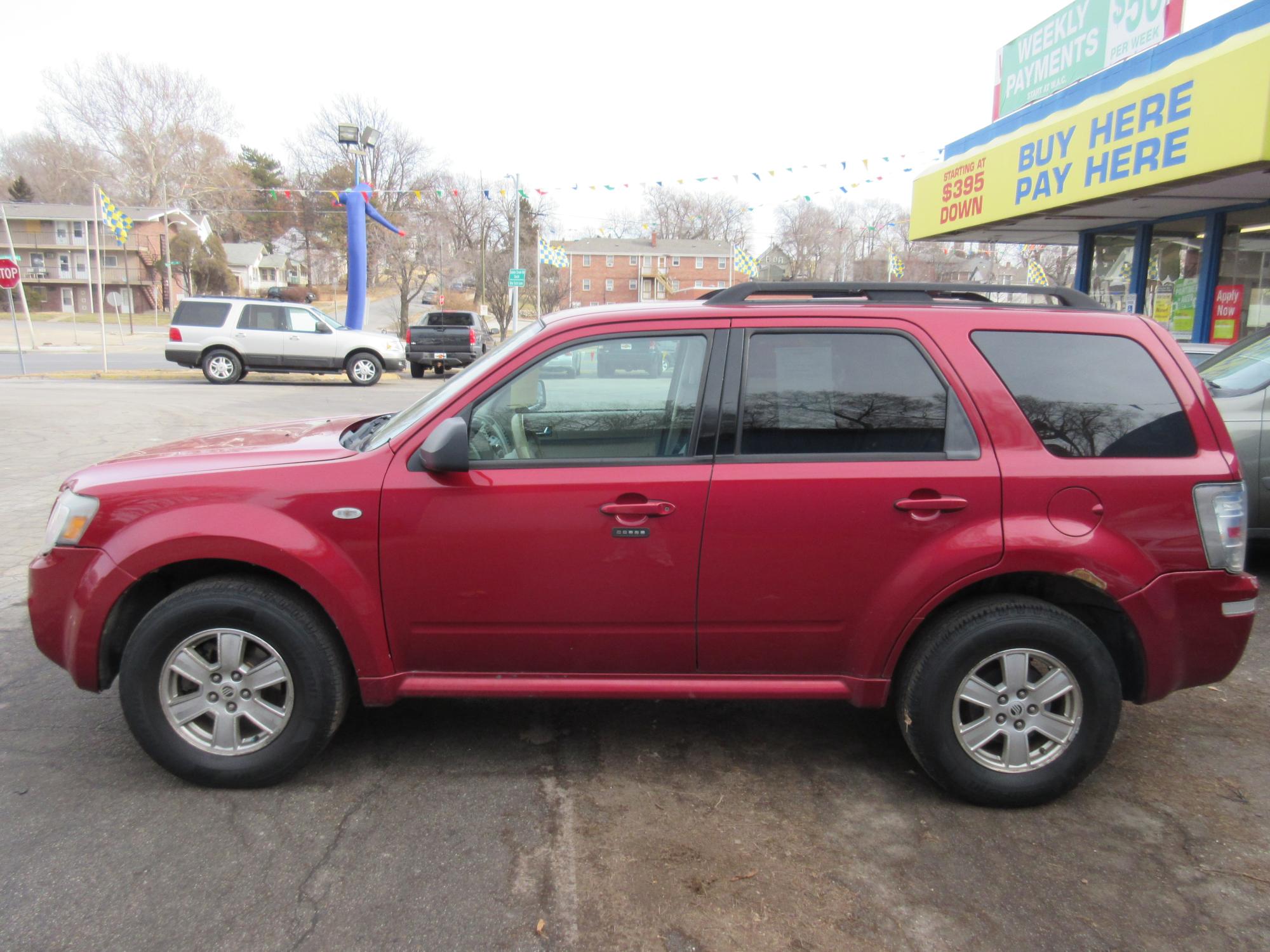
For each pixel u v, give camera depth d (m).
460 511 3.04
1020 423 3.08
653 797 3.17
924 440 3.09
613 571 3.06
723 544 3.05
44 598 3.15
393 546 3.04
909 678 3.11
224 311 20.05
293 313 20.36
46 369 23.59
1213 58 8.12
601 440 3.15
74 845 2.80
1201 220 11.67
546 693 3.18
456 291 67.06
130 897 2.55
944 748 3.06
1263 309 10.74
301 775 3.29
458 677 3.20
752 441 3.10
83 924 2.43
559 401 3.16
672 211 72.56
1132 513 3.04
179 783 3.20
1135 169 9.27
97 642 3.08
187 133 62.88
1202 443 3.11
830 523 3.03
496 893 2.60
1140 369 3.15
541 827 2.96
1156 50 9.38
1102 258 13.88
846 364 3.14
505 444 3.15
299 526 3.03
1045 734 3.08
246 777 3.13
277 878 2.65
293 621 3.05
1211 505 3.06
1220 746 3.61
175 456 3.34
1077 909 2.58
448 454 2.91
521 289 57.84
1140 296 12.84
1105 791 3.26
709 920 2.51
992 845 2.90
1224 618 3.09
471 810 3.05
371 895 2.58
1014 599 3.06
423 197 47.44
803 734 3.69
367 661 3.10
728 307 3.19
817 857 2.82
